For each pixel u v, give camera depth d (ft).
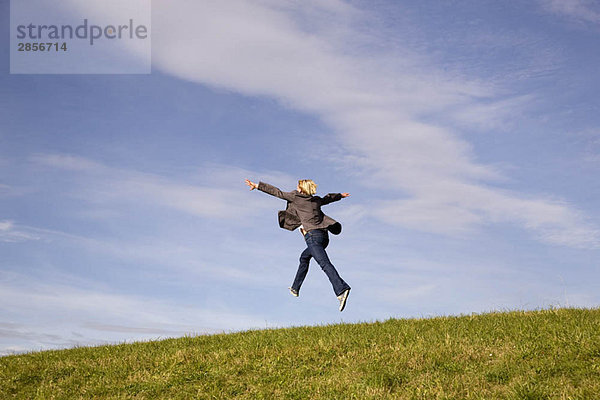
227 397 26.63
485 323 35.50
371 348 31.83
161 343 39.78
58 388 29.27
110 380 30.17
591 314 35.24
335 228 36.06
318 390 26.11
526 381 24.09
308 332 38.09
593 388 22.47
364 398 24.26
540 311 38.47
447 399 23.36
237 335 39.99
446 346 30.45
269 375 28.89
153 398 27.30
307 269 36.63
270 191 35.22
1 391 29.30
